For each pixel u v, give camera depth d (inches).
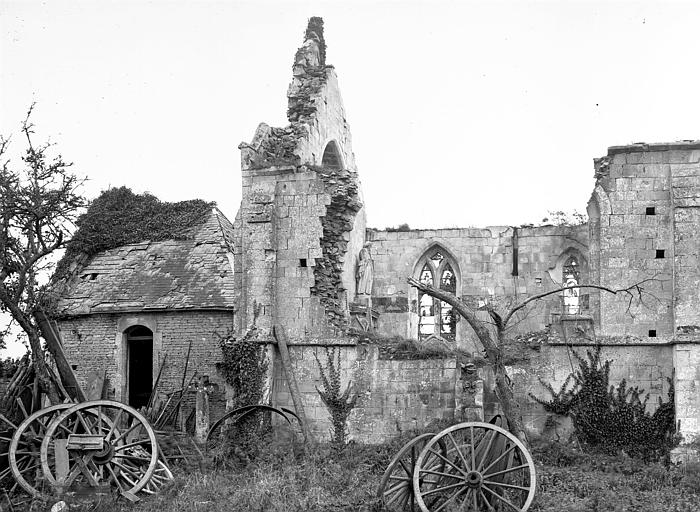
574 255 1728.6
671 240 1270.9
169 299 1572.3
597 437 1245.7
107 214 1732.3
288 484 1040.8
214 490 1031.6
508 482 933.2
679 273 1248.8
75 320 1604.3
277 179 1407.5
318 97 1579.7
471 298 1743.4
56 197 1364.4
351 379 1341.0
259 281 1382.9
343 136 1761.8
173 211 1742.1
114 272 1659.7
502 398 1096.2
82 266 1685.5
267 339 1355.8
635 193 1285.7
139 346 1651.1
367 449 1256.2
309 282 1375.5
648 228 1278.3
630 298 1270.9
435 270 1785.2
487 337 1120.2
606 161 1300.4
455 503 906.1
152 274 1635.1
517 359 1280.8
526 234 1748.3
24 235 1358.3
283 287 1382.9
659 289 1267.2
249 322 1374.3
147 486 1061.1
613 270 1278.3
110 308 1582.2
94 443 1031.0
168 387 1542.8
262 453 1242.0
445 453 960.9
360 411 1331.2
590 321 1279.5
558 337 1279.5
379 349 1343.5
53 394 1270.9
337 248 1409.9
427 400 1311.5
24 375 1332.4
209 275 1605.6
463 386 1291.8
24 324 1301.7
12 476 1051.3
